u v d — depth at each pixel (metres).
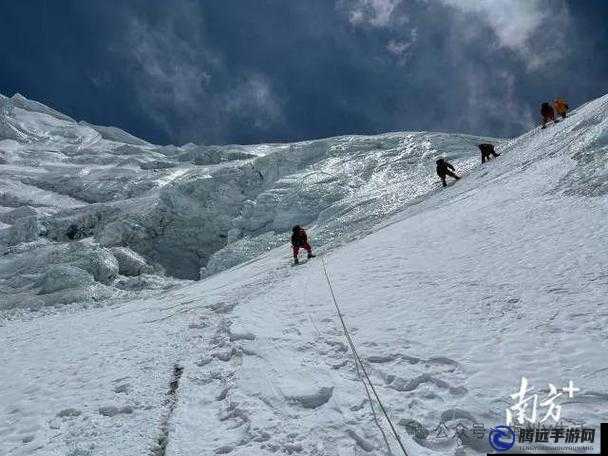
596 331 6.63
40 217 48.50
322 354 8.41
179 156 79.94
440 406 6.04
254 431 6.60
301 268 16.98
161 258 40.69
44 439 7.85
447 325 8.09
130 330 14.84
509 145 25.67
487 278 9.62
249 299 14.23
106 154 89.88
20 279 34.66
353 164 38.75
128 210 47.34
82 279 30.78
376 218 24.39
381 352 7.79
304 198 34.00
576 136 17.55
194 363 9.83
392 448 5.55
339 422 6.28
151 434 7.26
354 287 11.62
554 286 8.34
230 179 44.47
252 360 8.93
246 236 35.50
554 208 12.62
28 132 103.06
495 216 13.94
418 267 11.74
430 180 27.92
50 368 12.16
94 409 8.62
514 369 6.30
